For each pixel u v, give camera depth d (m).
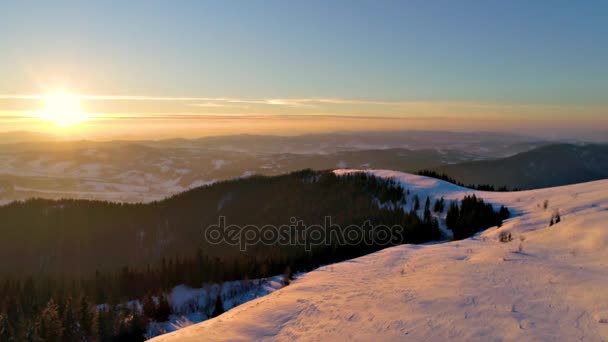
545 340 11.57
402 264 29.16
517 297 15.48
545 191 71.00
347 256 59.38
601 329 11.69
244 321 18.66
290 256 62.31
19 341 33.53
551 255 23.53
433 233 59.75
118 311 37.50
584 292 14.76
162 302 41.38
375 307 17.72
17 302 52.28
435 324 14.23
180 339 17.08
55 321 33.88
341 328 15.85
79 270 122.62
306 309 19.59
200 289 50.75
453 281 19.41
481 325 13.40
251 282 49.16
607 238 23.69
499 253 24.70
